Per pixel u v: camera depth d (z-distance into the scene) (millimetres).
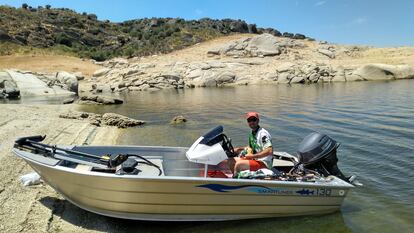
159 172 7008
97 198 6320
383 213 6980
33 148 6922
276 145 12047
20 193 7215
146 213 6352
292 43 53000
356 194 7816
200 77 40375
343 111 18016
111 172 6621
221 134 7086
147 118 18281
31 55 55938
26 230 5910
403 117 15727
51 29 75562
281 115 17641
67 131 13711
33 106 21172
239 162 6934
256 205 6531
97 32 82562
